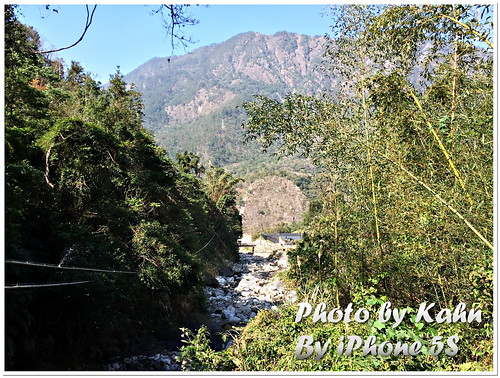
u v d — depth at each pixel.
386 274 3.86
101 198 6.56
